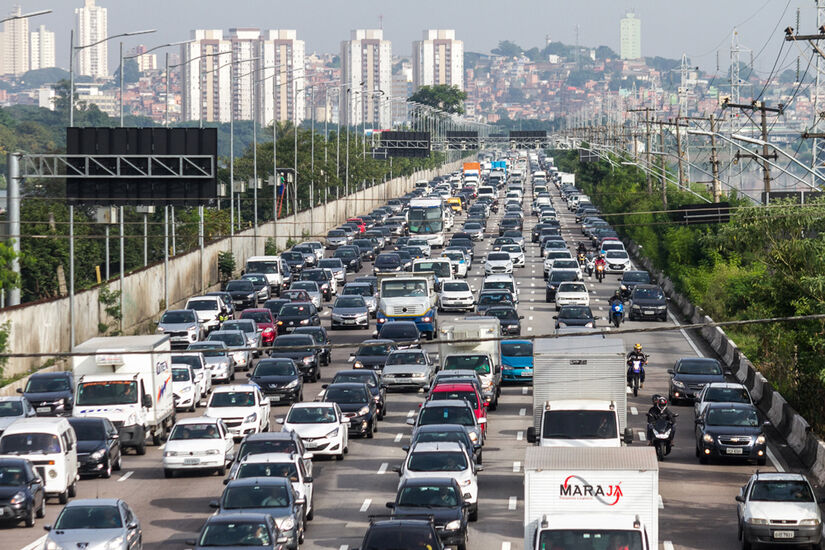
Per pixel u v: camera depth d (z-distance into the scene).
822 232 155.75
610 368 122.38
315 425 137.50
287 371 176.50
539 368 123.00
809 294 150.00
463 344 177.62
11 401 147.75
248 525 89.44
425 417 135.00
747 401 148.88
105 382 147.62
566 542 77.75
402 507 98.75
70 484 122.69
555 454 88.25
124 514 95.38
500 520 110.31
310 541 103.69
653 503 84.62
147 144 189.38
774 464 136.88
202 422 134.88
